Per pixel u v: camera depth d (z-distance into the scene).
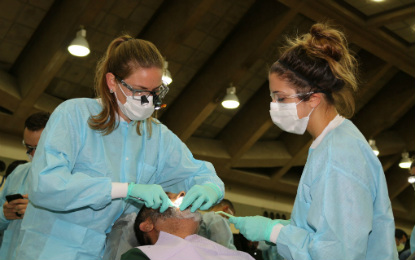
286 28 8.52
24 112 7.85
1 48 7.57
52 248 1.94
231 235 3.12
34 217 2.00
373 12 8.17
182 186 2.39
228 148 10.48
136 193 1.90
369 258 1.78
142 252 1.77
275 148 11.23
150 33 7.82
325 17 7.95
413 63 9.42
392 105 10.70
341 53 1.89
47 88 8.28
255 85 9.77
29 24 7.34
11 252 2.61
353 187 1.70
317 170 1.78
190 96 9.16
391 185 13.41
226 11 8.06
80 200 1.85
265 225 1.94
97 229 2.00
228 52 8.54
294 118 1.87
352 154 1.75
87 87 8.48
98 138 2.07
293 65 1.86
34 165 1.88
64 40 6.87
